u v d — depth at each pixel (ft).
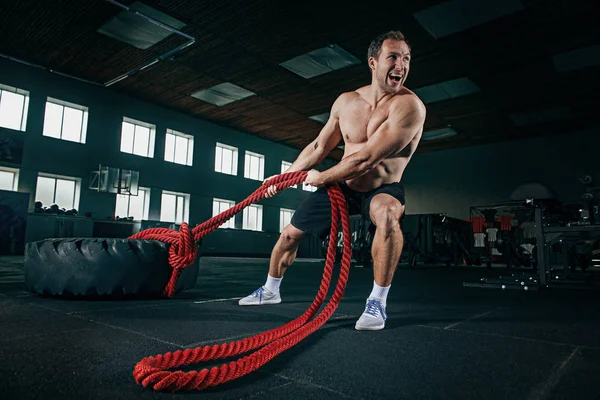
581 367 3.21
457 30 22.38
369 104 5.69
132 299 6.76
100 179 31.35
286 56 26.37
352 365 3.22
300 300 7.16
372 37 23.52
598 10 20.34
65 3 21.11
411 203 46.47
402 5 20.40
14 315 5.11
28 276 6.72
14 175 28.84
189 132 38.19
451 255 28.94
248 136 43.32
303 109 35.83
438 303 7.29
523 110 33.27
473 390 2.66
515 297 8.38
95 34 24.27
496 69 26.68
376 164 5.12
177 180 37.09
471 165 43.21
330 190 5.53
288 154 47.60
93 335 4.05
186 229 6.68
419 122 5.14
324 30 23.08
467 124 36.68
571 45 23.63
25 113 29.14
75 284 6.32
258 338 3.63
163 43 25.09
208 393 2.55
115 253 6.41
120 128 33.35
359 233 23.71
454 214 43.52
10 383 2.62
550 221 13.34
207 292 8.25
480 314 5.94
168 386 2.50
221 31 23.54
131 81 31.12
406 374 2.99
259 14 21.76
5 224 25.99
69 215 29.63
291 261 6.64
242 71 28.76
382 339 4.18
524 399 2.50
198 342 3.84
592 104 31.71
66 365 3.04
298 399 2.46
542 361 3.37
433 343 4.01
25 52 26.78
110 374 2.86
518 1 19.83
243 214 42.27
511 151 41.06
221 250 38.73
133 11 21.30
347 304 6.86
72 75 30.14
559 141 38.55
